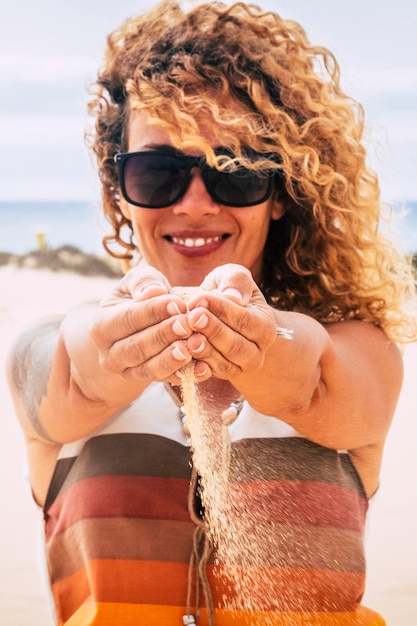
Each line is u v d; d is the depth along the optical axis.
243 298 1.67
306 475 2.16
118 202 2.84
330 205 2.52
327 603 2.09
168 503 2.11
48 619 4.66
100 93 2.69
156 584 2.08
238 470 2.15
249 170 2.37
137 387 1.95
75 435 2.18
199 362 1.63
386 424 2.30
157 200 2.38
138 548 2.09
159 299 1.59
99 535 2.11
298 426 2.12
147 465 2.14
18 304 16.89
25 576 5.25
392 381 2.38
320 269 2.62
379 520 6.03
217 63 2.36
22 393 2.29
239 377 1.89
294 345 1.87
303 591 2.08
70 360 2.07
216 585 2.07
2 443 7.71
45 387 2.15
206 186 2.36
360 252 2.62
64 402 2.10
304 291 2.68
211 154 2.29
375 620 2.16
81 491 2.17
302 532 2.11
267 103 2.37
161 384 2.22
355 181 2.60
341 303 2.62
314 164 2.45
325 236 2.58
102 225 2.94
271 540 2.10
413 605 4.75
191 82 2.32
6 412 8.77
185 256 2.45
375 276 2.64
